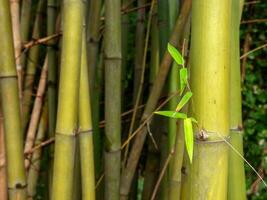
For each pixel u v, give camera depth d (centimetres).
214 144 132
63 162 163
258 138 365
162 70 186
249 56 361
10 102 169
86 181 179
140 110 246
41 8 254
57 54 229
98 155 221
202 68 131
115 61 193
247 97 368
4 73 168
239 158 158
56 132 163
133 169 206
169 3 187
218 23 129
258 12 355
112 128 197
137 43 257
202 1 130
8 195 177
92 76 202
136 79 255
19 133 172
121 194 207
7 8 166
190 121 132
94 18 199
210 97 131
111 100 195
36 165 252
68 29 156
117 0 190
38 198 317
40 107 245
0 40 167
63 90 159
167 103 202
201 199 135
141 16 256
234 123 158
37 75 301
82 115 176
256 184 343
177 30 177
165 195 208
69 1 155
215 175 133
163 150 209
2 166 184
